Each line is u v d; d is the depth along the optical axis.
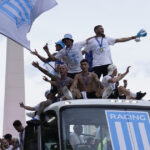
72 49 11.94
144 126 8.64
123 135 8.48
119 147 8.34
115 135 8.45
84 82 10.51
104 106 8.75
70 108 8.68
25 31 11.75
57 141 8.44
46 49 11.87
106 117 8.61
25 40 11.70
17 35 11.62
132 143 8.42
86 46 12.16
